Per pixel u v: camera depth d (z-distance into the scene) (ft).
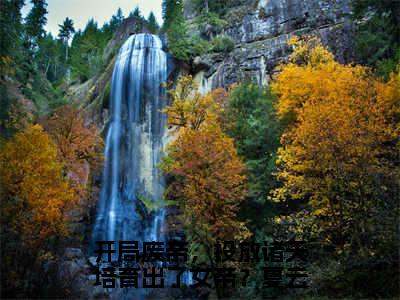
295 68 63.36
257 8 122.42
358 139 40.75
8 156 52.54
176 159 58.80
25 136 57.11
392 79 51.37
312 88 58.54
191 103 68.08
